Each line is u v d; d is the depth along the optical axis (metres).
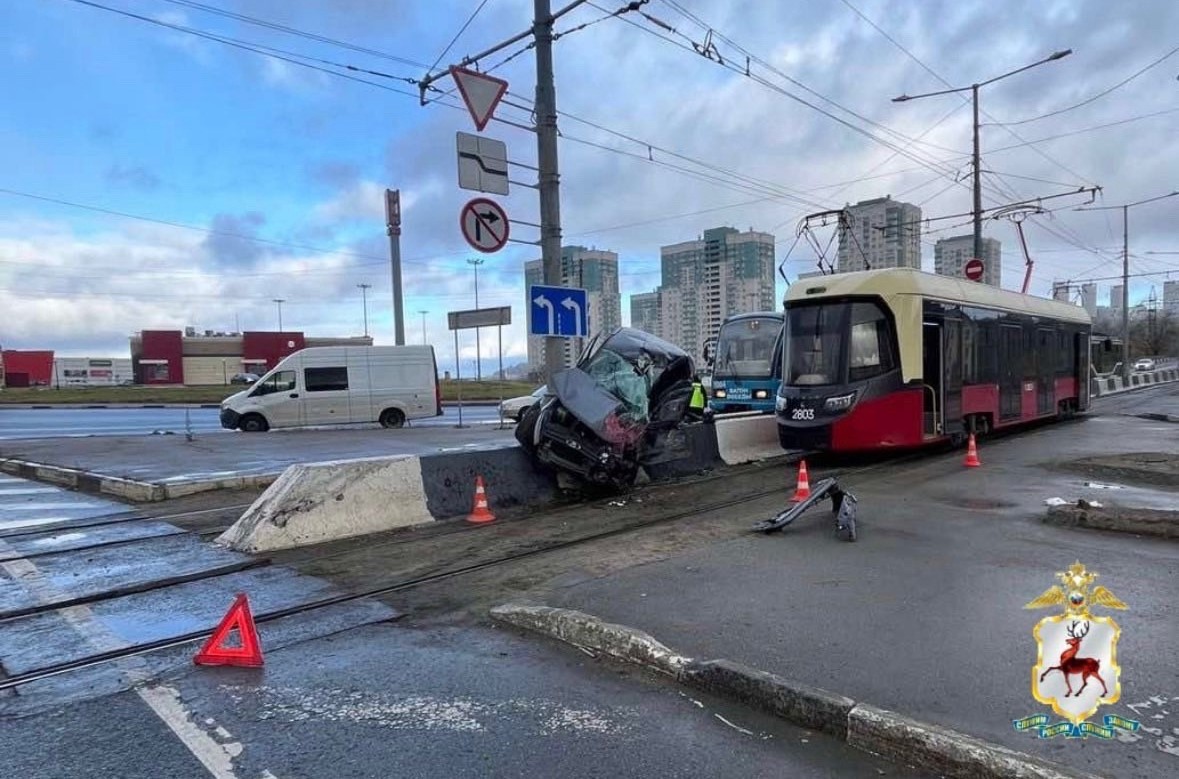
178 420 29.80
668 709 3.90
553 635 4.96
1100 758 3.20
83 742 3.64
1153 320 88.56
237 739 3.64
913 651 4.42
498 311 23.38
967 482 10.65
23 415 33.03
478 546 7.59
